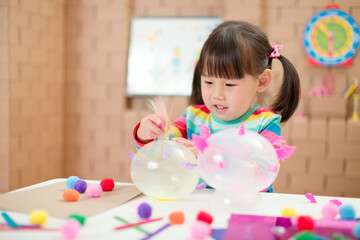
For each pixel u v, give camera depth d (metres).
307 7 2.30
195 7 2.54
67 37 2.63
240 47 0.91
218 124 1.10
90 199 0.74
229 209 0.69
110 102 2.59
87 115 2.63
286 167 2.29
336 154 2.23
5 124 2.14
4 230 0.57
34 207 0.67
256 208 0.71
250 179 0.67
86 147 2.64
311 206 0.74
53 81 2.52
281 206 0.74
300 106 2.31
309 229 0.57
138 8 2.61
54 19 2.50
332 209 0.65
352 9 2.26
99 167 2.63
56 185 0.85
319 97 2.27
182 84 2.49
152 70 2.53
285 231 0.57
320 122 2.24
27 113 2.27
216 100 0.93
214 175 0.68
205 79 0.94
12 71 2.14
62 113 2.64
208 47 0.93
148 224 0.61
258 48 0.98
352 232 0.55
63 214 0.64
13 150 2.17
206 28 2.48
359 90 2.29
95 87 2.61
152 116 0.89
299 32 2.32
